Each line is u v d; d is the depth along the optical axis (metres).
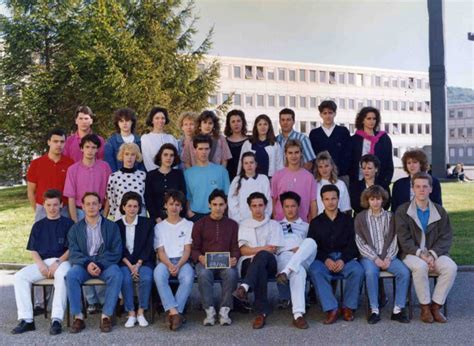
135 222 6.54
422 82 79.06
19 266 10.23
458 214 15.71
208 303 6.21
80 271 6.24
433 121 25.53
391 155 7.82
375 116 7.75
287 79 67.94
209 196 6.66
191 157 7.49
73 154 7.68
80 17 24.31
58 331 6.01
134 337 5.83
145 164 7.50
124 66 22.69
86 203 6.37
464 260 9.54
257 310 6.14
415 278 6.19
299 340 5.60
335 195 6.55
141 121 22.33
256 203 6.52
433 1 24.62
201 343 5.57
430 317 6.12
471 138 86.62
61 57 24.08
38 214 7.16
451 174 26.53
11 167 25.30
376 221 6.60
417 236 6.43
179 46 25.67
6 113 24.73
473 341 5.43
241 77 64.38
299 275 6.18
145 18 24.27
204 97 25.33
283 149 7.74
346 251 6.50
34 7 24.84
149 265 6.44
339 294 7.38
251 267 6.13
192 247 6.54
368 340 5.55
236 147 7.77
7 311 7.03
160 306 6.80
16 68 25.19
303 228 6.81
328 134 7.88
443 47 24.97
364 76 74.19
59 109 24.25
